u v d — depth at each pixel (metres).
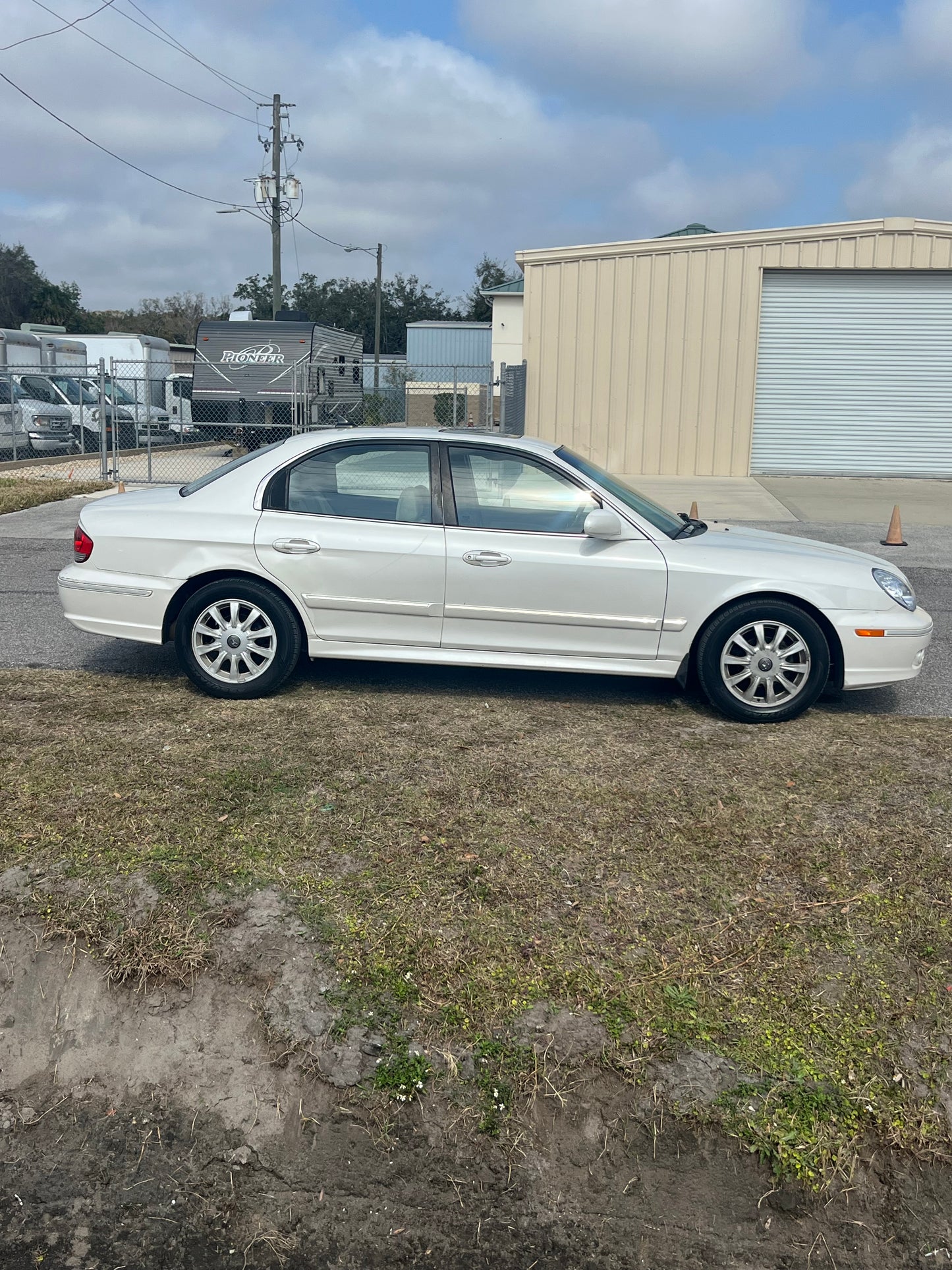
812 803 4.21
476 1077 2.90
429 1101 2.87
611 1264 2.61
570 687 5.86
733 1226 2.67
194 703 5.33
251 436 22.36
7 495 14.26
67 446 21.86
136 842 3.75
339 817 3.99
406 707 5.34
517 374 19.08
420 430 5.60
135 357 30.00
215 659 5.46
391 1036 2.99
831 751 4.82
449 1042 2.97
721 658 5.25
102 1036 3.12
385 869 3.64
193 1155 2.86
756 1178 2.72
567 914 3.43
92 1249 2.68
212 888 3.50
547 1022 3.01
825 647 5.23
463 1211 2.71
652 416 19.89
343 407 24.42
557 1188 2.74
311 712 5.20
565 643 5.34
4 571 9.30
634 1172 2.75
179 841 3.77
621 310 19.61
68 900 3.42
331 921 3.36
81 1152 2.89
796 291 19.48
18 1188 2.81
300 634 5.45
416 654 5.40
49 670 5.96
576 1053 2.93
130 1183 2.81
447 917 3.39
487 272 70.31
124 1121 2.95
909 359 19.55
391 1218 2.71
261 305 71.81
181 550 5.38
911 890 3.58
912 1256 2.61
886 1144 2.76
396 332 70.19
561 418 20.08
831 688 5.43
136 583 5.43
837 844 3.88
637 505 5.49
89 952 3.25
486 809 4.09
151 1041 3.10
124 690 5.55
